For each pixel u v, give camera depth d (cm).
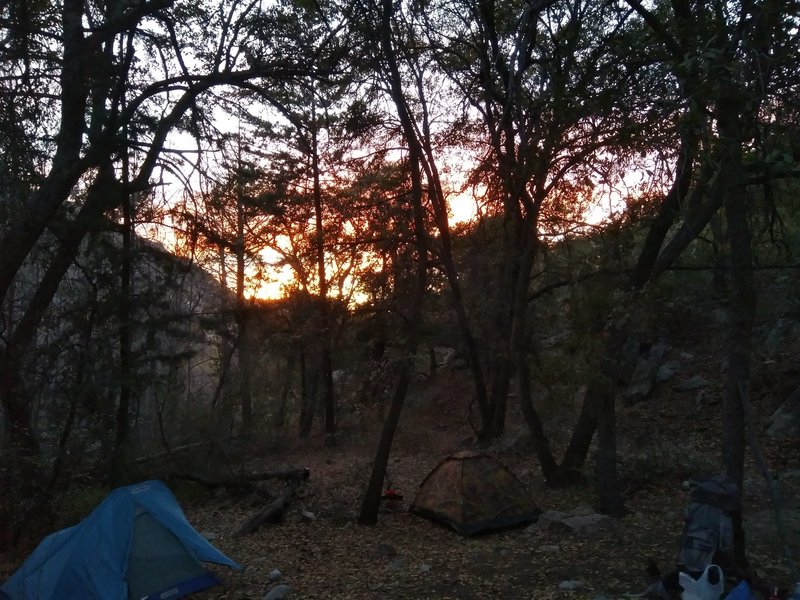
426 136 1495
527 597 788
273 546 1157
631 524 1048
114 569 825
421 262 1298
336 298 1986
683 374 1889
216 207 1418
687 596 614
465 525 1122
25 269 1702
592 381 1018
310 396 2392
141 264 1344
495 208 1280
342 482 1644
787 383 1593
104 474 1268
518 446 1736
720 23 857
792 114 883
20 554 1084
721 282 1337
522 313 1326
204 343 1605
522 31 974
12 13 1212
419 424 2370
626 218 996
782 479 1213
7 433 1140
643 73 981
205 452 1528
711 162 793
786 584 736
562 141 1032
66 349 1216
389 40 1259
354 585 905
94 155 1244
